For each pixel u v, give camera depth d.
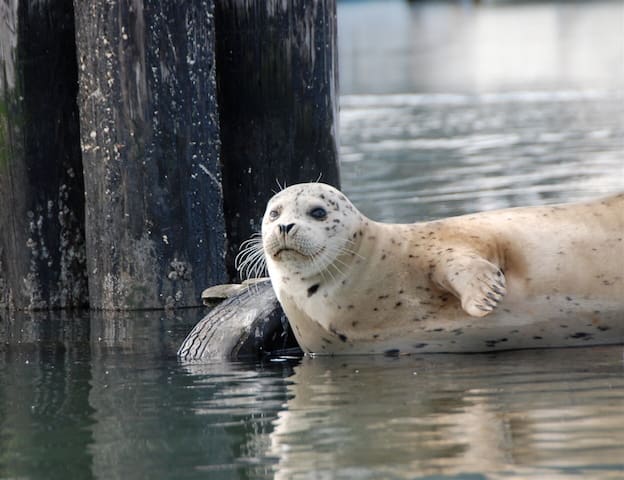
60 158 32.34
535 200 41.94
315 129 33.06
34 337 28.34
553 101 82.44
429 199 44.09
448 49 142.50
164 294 31.27
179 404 20.23
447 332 24.16
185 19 30.42
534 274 24.14
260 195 33.19
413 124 74.25
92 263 31.81
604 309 24.03
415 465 15.66
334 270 24.34
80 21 30.70
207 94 31.06
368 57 137.12
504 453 15.98
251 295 26.86
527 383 20.53
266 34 32.59
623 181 45.62
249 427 18.28
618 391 19.47
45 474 16.30
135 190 30.77
